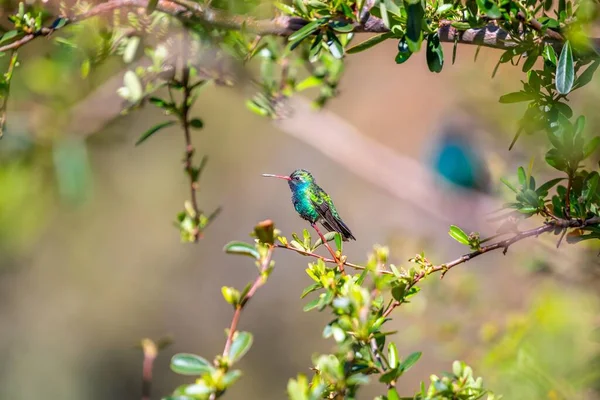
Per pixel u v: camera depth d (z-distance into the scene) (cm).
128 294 2333
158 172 2234
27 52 998
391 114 2422
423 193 1677
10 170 1120
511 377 900
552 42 514
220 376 445
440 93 2373
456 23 515
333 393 468
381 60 2436
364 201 2269
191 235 754
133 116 1130
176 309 2388
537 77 516
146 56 820
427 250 1176
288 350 2362
